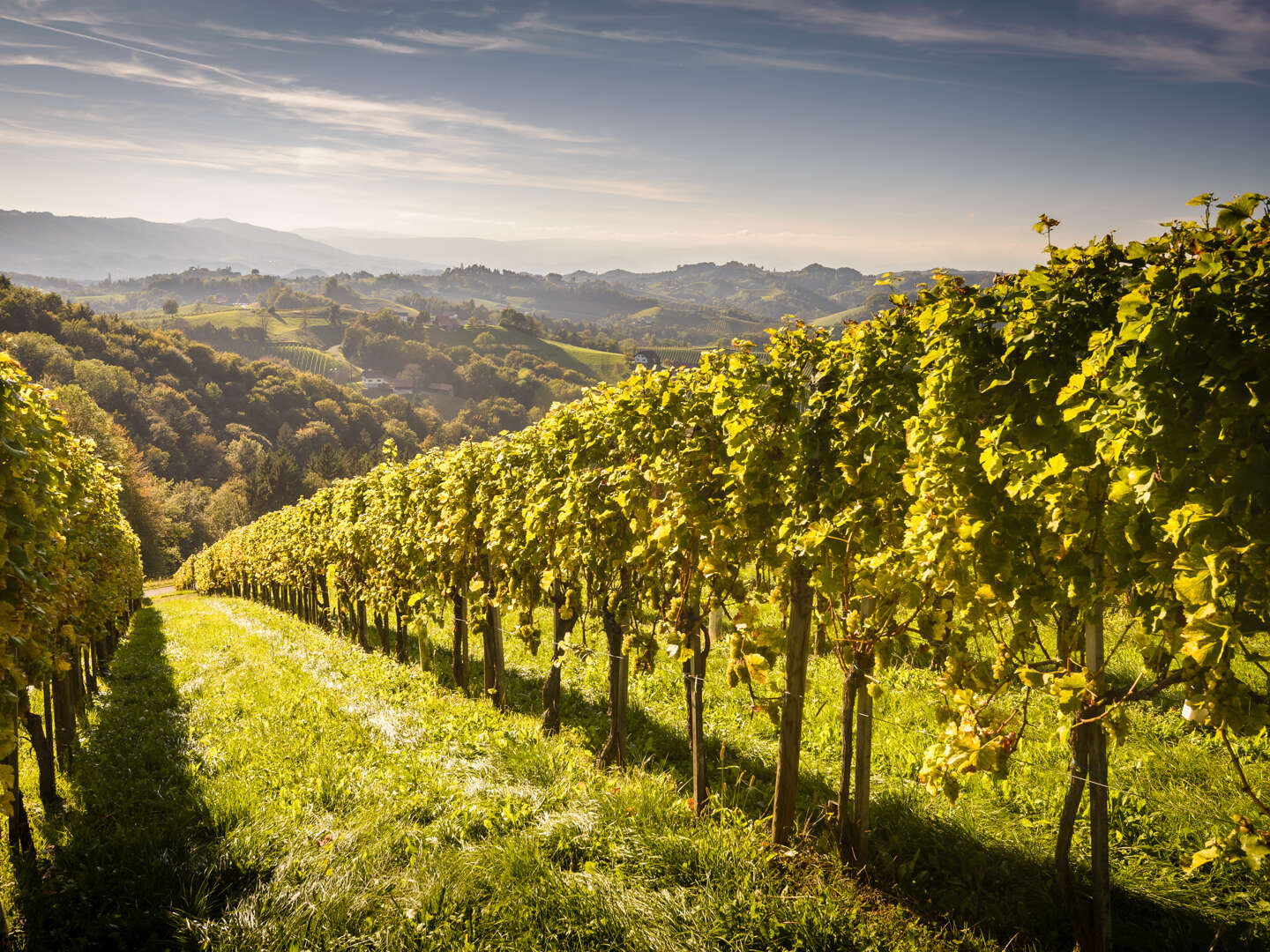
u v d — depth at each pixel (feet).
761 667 17.43
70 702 27.43
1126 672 27.43
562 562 25.36
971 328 13.08
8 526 14.05
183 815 20.10
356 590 54.29
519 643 43.24
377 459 364.17
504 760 23.49
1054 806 18.70
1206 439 8.95
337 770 22.99
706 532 18.48
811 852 16.94
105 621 45.85
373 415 456.04
